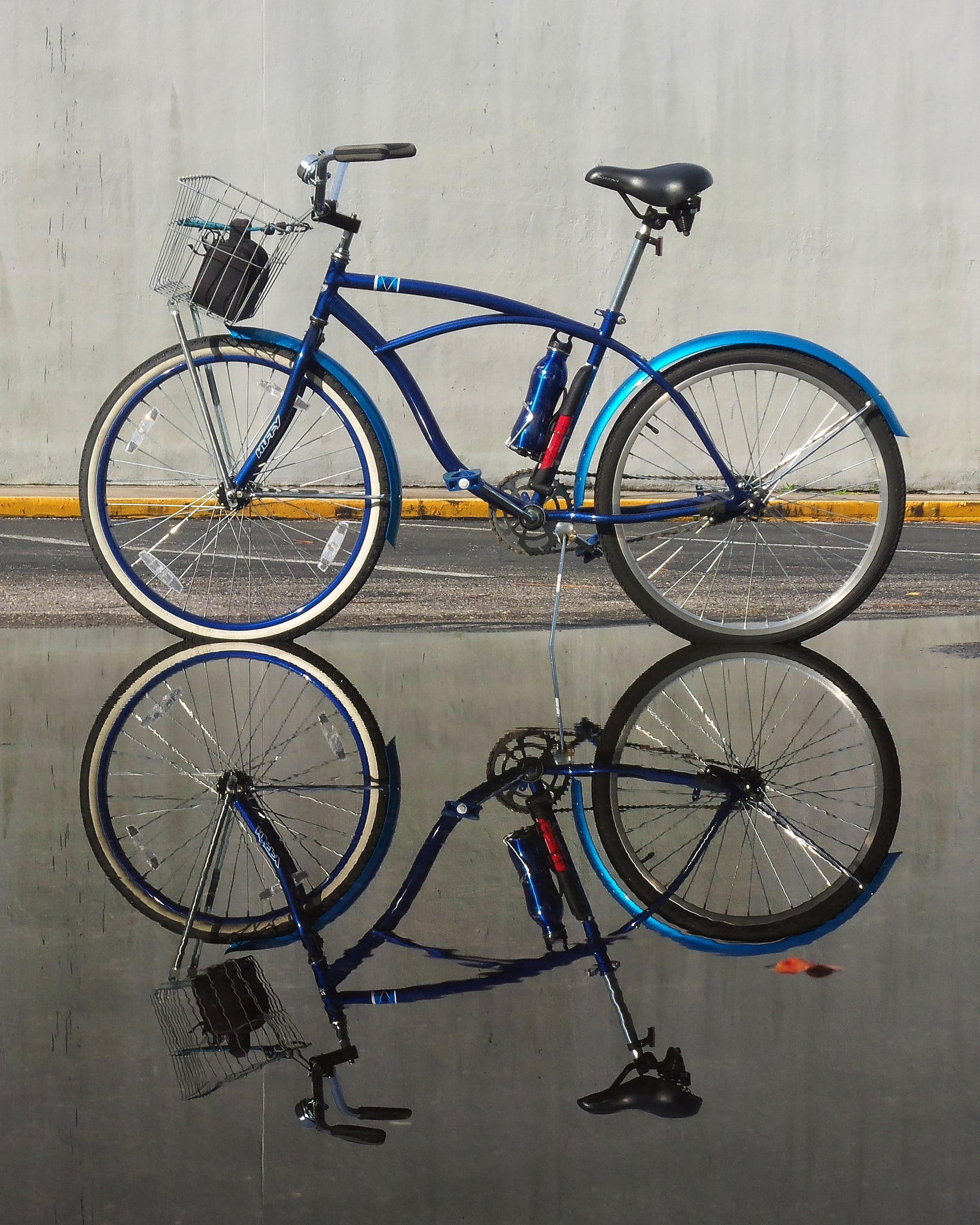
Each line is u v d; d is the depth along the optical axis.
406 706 3.16
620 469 3.74
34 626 4.05
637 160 8.38
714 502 3.75
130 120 7.96
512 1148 1.34
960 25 8.50
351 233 3.62
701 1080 1.47
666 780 2.61
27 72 7.88
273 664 3.58
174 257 3.61
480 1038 1.56
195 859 2.17
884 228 8.68
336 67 8.02
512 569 5.26
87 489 3.82
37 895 2.02
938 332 8.84
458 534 6.40
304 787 2.56
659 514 3.74
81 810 2.41
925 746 2.85
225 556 5.41
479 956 1.80
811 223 8.61
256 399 7.53
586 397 3.68
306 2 7.92
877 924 1.92
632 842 2.26
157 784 2.57
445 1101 1.42
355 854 2.20
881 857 2.19
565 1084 1.46
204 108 7.98
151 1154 1.33
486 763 2.72
